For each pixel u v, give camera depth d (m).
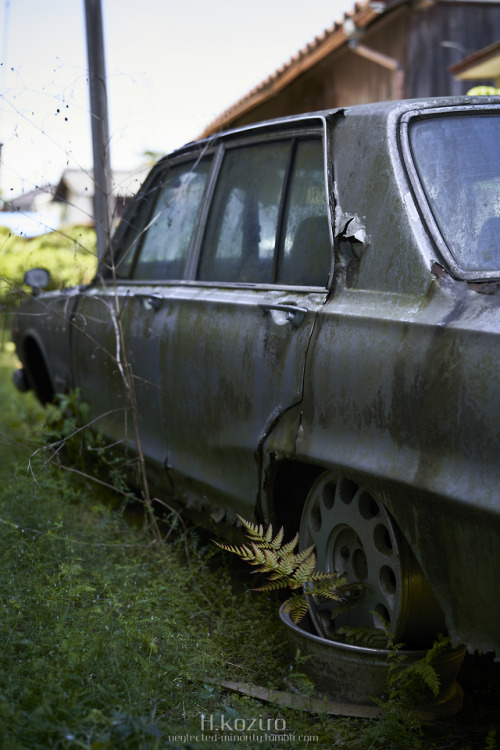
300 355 3.03
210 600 3.68
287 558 2.92
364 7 13.21
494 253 2.72
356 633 2.81
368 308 2.78
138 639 2.94
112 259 4.37
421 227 2.76
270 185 3.64
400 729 2.56
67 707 2.41
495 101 3.19
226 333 3.51
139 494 5.09
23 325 6.39
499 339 2.25
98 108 5.02
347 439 2.76
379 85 15.25
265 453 3.19
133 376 4.18
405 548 2.63
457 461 2.32
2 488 4.84
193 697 2.77
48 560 3.71
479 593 2.31
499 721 2.73
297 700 2.79
